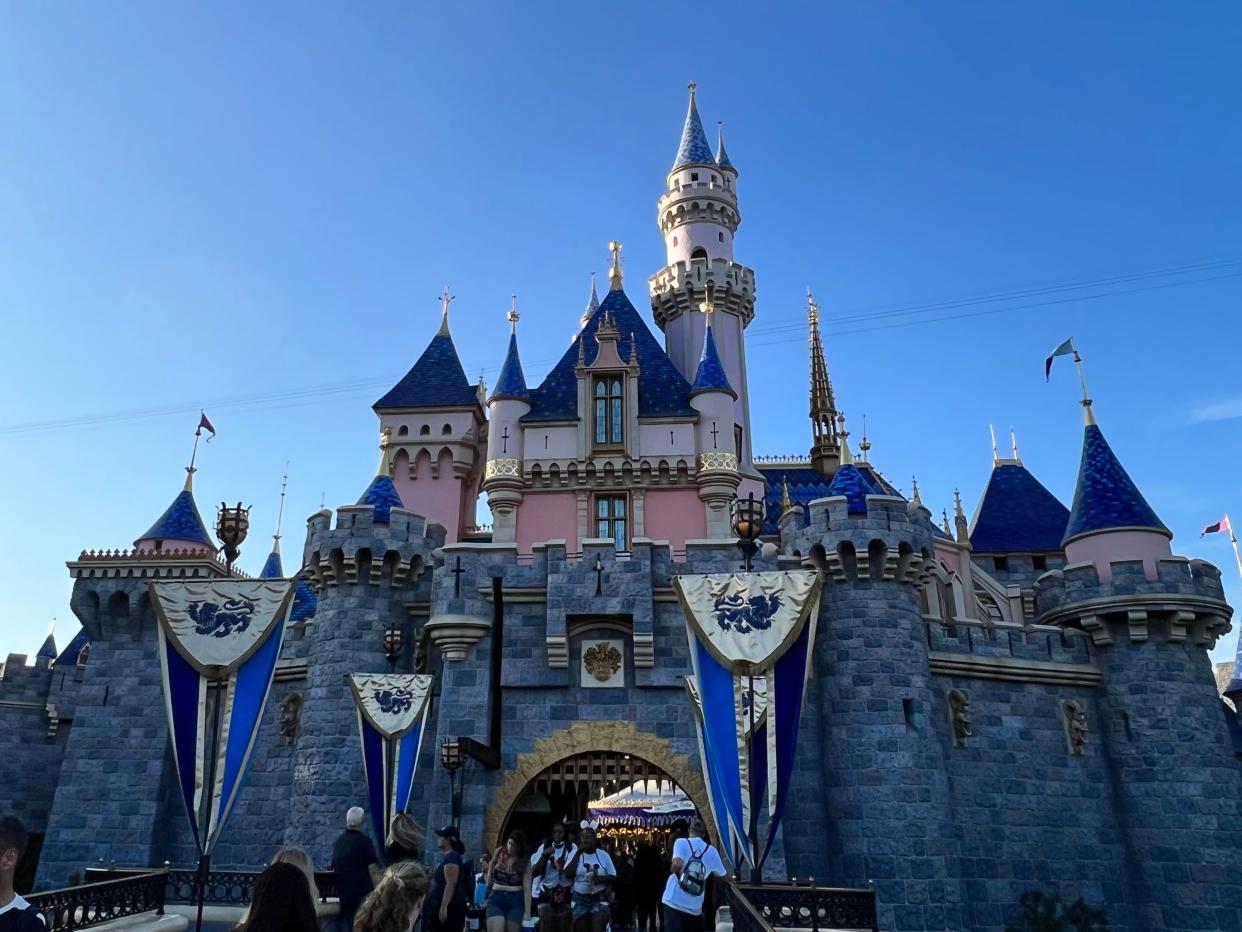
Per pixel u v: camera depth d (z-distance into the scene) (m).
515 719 22.86
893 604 23.81
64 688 35.12
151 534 34.38
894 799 21.83
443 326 46.72
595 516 36.03
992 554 44.16
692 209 48.59
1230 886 23.11
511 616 23.75
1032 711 25.44
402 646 25.38
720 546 24.30
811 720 23.47
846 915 14.22
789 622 15.18
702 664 15.29
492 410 37.47
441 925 12.95
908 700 22.92
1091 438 28.59
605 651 23.39
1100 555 26.44
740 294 46.69
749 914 10.44
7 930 5.69
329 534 25.81
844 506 24.14
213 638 15.53
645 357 40.19
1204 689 25.25
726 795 14.52
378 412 42.97
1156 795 24.36
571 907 15.88
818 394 53.38
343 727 24.30
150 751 28.88
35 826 33.41
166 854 28.08
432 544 26.56
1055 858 24.06
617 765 22.67
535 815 27.80
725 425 36.75
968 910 22.92
